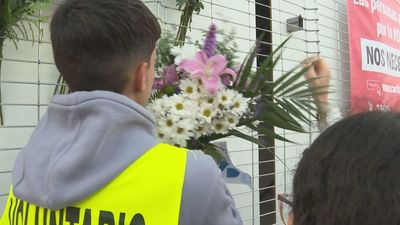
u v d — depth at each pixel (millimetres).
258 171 2420
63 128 843
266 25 2477
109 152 790
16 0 1443
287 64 2570
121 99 811
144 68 893
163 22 1767
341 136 571
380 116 581
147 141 827
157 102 1141
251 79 1311
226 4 2268
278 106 1322
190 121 1148
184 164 811
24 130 1605
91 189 772
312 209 561
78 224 778
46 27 1603
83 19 844
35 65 1619
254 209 2396
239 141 2262
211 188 805
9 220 901
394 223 501
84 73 853
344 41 3076
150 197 774
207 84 1177
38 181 803
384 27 3182
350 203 523
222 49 1323
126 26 850
